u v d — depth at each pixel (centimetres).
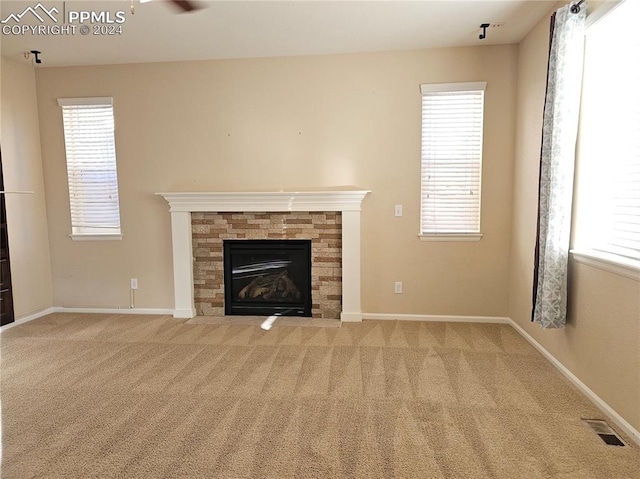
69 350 356
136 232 459
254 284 451
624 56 248
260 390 280
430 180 421
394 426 236
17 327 419
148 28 348
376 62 414
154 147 447
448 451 212
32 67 446
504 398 267
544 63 332
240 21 336
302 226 436
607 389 246
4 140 417
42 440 225
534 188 352
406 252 428
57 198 464
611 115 260
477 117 409
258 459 207
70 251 469
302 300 445
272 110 431
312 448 216
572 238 287
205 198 432
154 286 463
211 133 440
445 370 309
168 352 350
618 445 217
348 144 425
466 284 423
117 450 215
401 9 318
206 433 230
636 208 236
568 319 292
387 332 395
